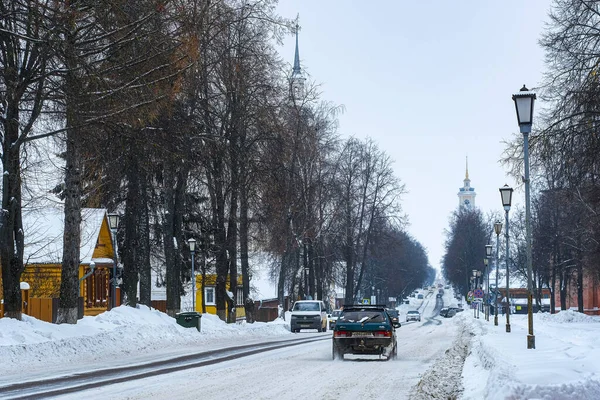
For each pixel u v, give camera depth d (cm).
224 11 3366
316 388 1562
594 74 3269
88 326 3023
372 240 8319
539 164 3466
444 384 1608
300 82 4991
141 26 2361
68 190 2992
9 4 2188
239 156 4128
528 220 2362
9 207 2664
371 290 14062
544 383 1052
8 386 1600
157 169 3956
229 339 3928
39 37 2220
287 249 5962
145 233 4353
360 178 8156
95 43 2392
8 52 2361
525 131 2394
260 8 3750
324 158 6397
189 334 3706
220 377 1794
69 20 2152
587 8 3325
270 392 1478
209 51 3756
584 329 4609
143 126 2494
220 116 4044
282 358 2472
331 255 7594
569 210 5903
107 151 2753
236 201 4694
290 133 4456
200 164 3919
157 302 6744
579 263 7794
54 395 1427
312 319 5834
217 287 4831
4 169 2634
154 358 2459
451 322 8656
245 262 5359
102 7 2258
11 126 2544
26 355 2298
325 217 6975
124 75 2384
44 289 4844
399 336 4416
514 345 2330
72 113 2311
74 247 3002
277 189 4331
